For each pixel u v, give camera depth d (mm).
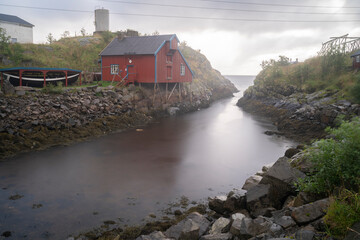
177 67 34500
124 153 16656
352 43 33594
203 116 32281
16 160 14633
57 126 19188
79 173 13211
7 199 10422
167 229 7949
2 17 39438
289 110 28078
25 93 20750
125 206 10117
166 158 15992
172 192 11422
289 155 11977
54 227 8664
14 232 8359
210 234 6766
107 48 33656
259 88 39844
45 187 11562
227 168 14578
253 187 8492
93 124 21656
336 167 6184
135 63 31000
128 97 27844
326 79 30641
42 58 33062
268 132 22938
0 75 23703
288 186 7953
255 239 5645
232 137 21797
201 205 10102
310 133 21453
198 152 17469
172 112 32406
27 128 17734
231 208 8523
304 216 5641
